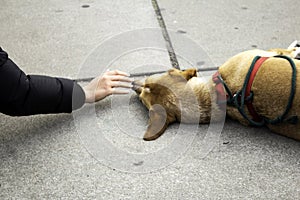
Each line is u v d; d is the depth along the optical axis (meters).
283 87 2.13
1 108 2.27
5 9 3.80
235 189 2.04
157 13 3.74
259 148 2.28
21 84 2.23
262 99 2.19
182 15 3.70
